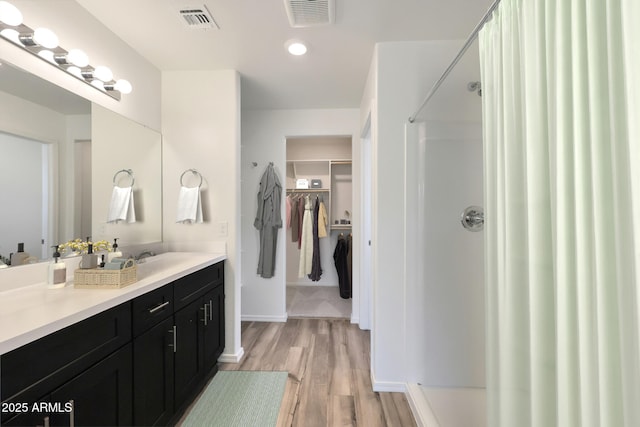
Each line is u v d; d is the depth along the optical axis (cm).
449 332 174
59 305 96
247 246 300
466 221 173
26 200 125
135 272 128
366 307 275
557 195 62
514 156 78
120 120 179
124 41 179
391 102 179
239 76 222
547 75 66
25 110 125
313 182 414
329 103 280
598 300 54
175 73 218
